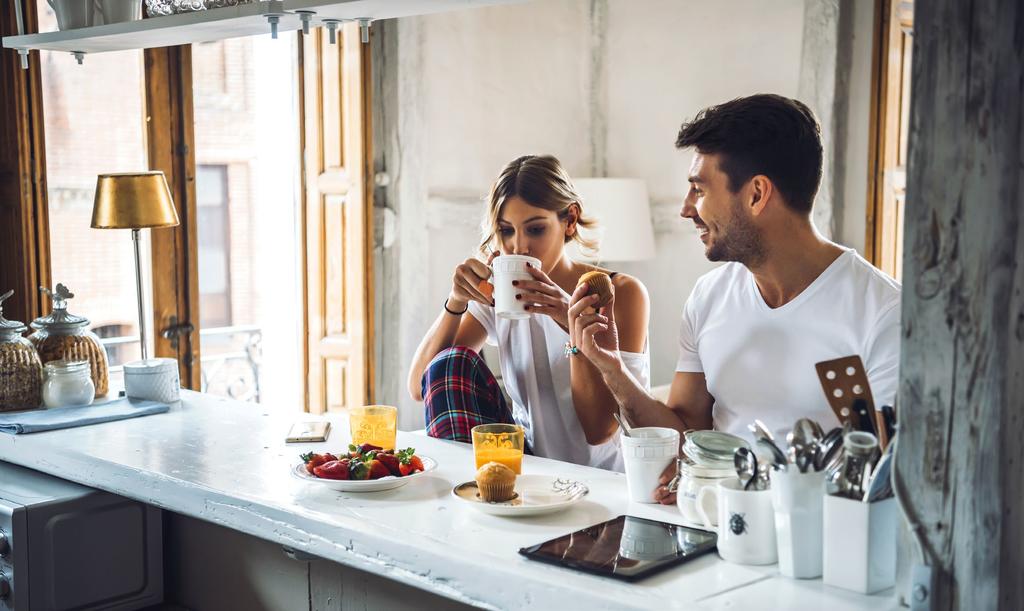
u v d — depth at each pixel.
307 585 2.09
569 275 2.62
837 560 1.35
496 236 2.57
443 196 4.55
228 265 4.27
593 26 4.97
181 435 2.31
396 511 1.72
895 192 4.09
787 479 1.38
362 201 4.16
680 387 2.26
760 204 1.96
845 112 4.17
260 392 4.46
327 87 4.21
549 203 2.50
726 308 2.16
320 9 1.96
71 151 3.44
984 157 1.21
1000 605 1.28
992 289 1.22
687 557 1.45
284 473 1.97
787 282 2.05
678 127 4.73
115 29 2.32
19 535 2.07
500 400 2.40
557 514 1.70
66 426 2.38
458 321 2.64
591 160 5.06
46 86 3.36
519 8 4.73
